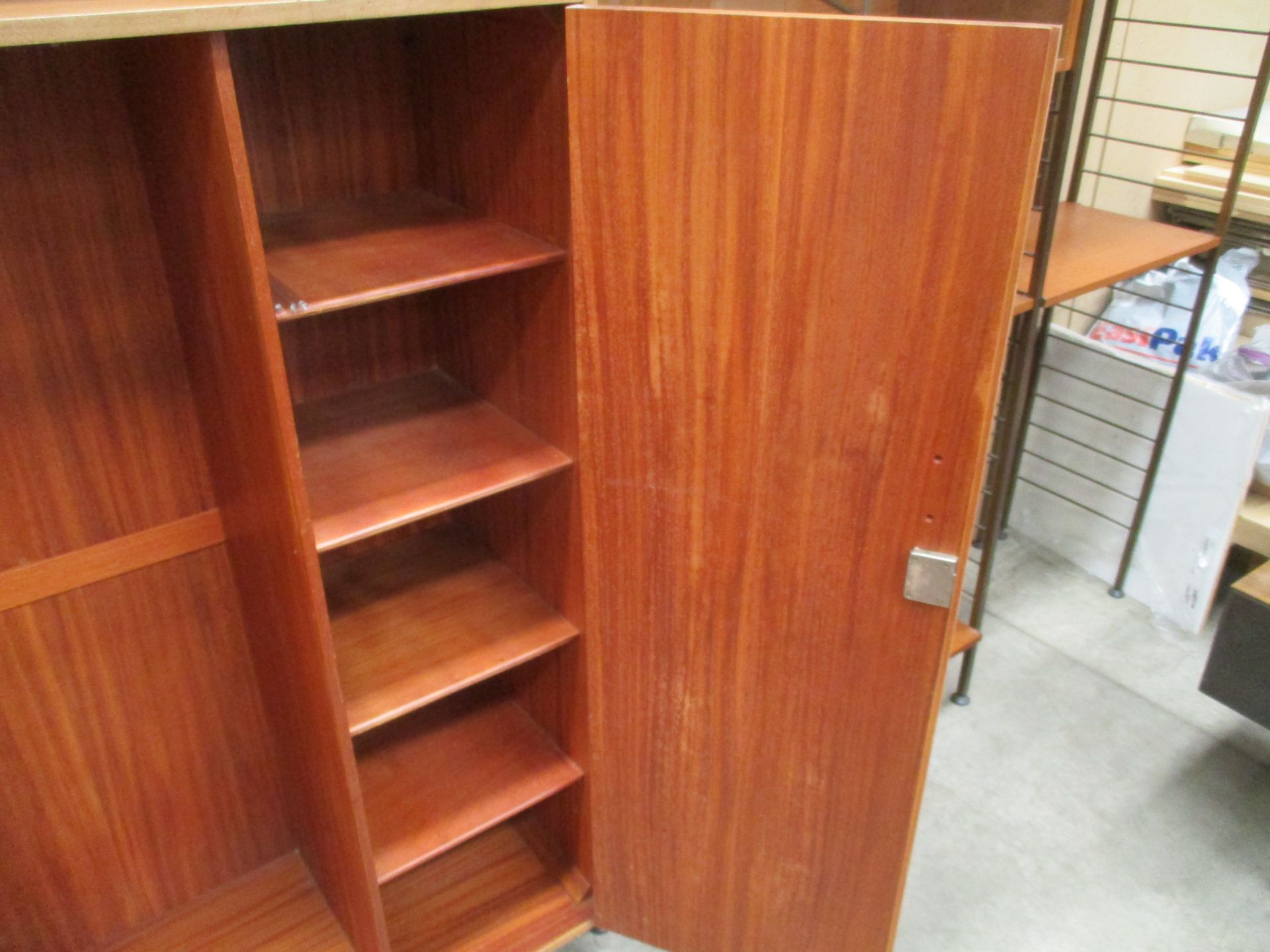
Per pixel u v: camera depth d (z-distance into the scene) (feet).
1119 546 8.31
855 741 4.46
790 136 3.41
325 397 4.99
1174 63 8.25
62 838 4.95
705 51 3.37
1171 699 7.39
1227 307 7.89
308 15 3.02
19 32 2.62
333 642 4.75
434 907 5.58
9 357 4.01
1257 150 8.08
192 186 3.50
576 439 4.39
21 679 4.52
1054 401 8.34
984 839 6.31
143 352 4.32
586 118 3.61
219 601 4.99
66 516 4.38
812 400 3.82
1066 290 6.02
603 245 3.83
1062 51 5.21
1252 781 6.75
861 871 4.79
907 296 3.52
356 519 4.08
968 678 7.23
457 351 5.01
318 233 4.21
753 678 4.50
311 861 5.63
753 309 3.74
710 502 4.18
